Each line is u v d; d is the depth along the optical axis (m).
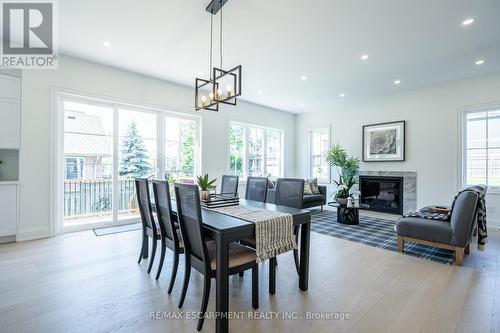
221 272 1.58
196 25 2.82
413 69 4.04
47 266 2.58
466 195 2.69
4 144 3.23
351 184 5.07
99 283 2.24
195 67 4.03
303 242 2.14
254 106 6.29
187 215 1.83
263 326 1.67
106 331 1.61
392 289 2.16
